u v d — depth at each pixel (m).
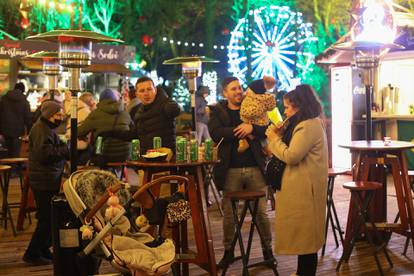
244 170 5.24
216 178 5.25
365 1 8.95
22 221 6.93
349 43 6.12
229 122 5.23
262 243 5.13
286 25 15.45
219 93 18.31
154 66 19.70
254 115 5.11
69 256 4.29
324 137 4.54
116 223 4.02
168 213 4.19
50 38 4.46
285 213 4.50
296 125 4.47
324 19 18.69
